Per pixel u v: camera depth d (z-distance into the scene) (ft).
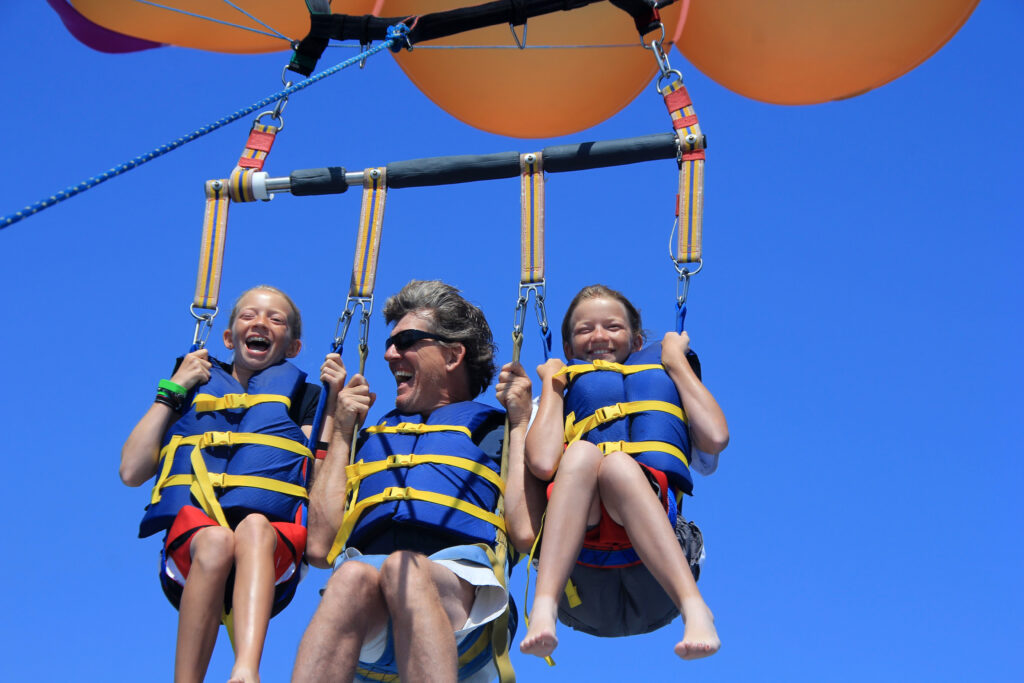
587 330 19.03
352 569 15.97
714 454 17.89
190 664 15.72
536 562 17.95
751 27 21.15
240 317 19.36
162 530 17.60
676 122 19.76
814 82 21.50
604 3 22.24
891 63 20.90
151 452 18.01
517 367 18.34
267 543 16.47
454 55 22.56
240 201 20.38
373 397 18.67
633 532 16.12
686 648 15.01
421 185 20.16
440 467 17.52
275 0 21.63
